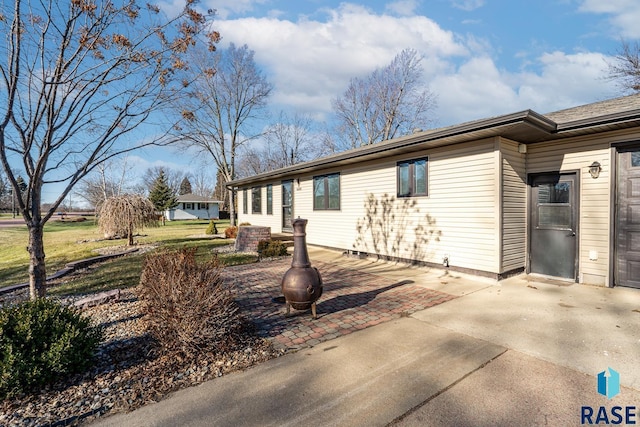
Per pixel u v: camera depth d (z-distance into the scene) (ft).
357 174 31.91
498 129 18.24
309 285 13.83
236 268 26.05
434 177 24.21
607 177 18.53
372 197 30.17
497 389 8.69
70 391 8.64
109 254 34.96
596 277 19.06
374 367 9.96
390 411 7.83
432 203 24.40
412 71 87.10
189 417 7.64
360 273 24.13
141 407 8.03
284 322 13.87
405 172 26.81
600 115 16.69
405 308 15.64
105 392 8.63
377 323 13.71
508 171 20.62
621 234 18.28
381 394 8.53
